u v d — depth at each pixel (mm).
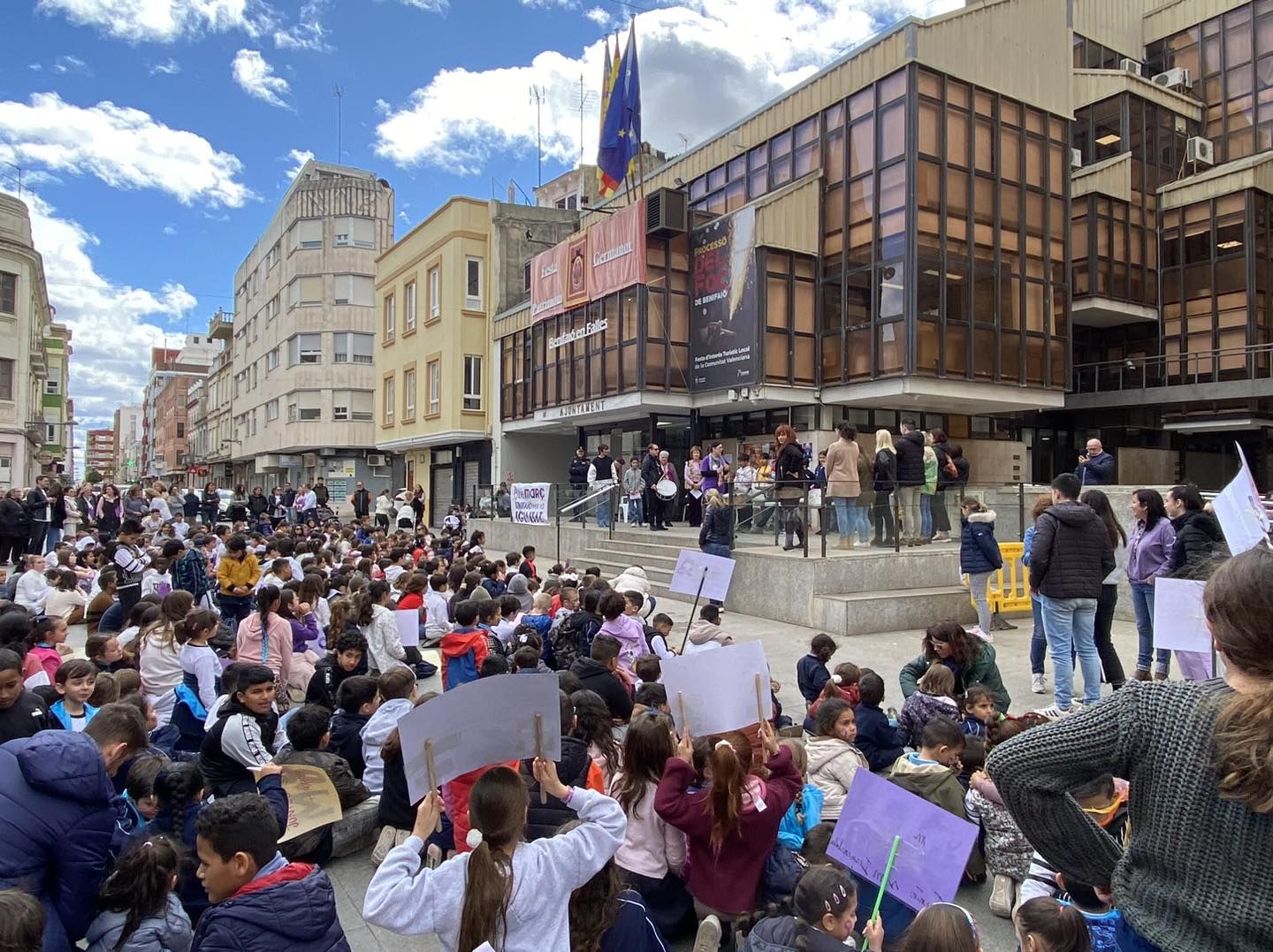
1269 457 24062
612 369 20641
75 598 10523
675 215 19281
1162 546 7008
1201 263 23109
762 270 18016
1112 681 7000
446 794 3908
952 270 17562
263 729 4840
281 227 44531
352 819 4699
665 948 2996
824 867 2924
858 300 18109
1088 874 1665
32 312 37062
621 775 3799
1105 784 3232
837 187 18750
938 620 10836
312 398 41688
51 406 59500
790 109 20062
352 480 41875
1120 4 26469
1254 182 22109
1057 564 6422
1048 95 19469
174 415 91938
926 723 4766
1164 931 1442
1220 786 1375
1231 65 24625
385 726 5020
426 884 2451
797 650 9570
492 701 2680
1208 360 22734
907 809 3035
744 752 3514
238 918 2424
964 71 17828
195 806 3605
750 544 12383
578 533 18125
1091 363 24828
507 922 2426
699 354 19672
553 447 28375
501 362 27422
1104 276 22703
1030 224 19141
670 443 22703
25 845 2713
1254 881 1348
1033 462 24453
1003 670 8391
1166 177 24297
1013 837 3891
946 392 17406
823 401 18719
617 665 6160
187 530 19781
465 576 9898
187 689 5578
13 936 2193
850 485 11305
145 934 2826
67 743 2908
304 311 41906
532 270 24766
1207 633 4824
